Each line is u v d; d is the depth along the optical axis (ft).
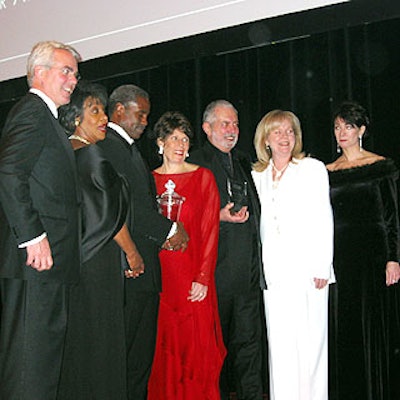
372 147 11.53
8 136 6.56
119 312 7.47
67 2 12.70
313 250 8.91
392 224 9.67
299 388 9.01
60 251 6.81
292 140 9.22
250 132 12.83
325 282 8.93
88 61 13.01
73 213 7.00
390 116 11.42
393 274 9.63
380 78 11.57
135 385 8.31
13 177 6.35
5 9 13.21
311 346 9.00
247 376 9.54
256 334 9.59
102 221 7.15
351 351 9.72
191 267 8.87
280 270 9.00
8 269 6.73
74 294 7.21
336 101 11.93
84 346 7.19
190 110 13.55
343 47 11.94
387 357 9.83
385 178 9.71
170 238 8.27
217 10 11.62
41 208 6.73
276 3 11.21
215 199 9.03
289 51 12.50
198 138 13.37
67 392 7.18
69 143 7.06
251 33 11.66
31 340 6.64
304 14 11.14
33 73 7.14
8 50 13.28
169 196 8.57
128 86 8.66
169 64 13.70
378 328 9.66
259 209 9.32
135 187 8.07
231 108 9.80
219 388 9.89
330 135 12.02
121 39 12.37
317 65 12.23
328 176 9.67
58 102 7.20
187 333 8.87
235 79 13.06
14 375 6.61
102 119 7.81
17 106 6.80
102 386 7.22
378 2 10.75
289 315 8.99
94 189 7.17
